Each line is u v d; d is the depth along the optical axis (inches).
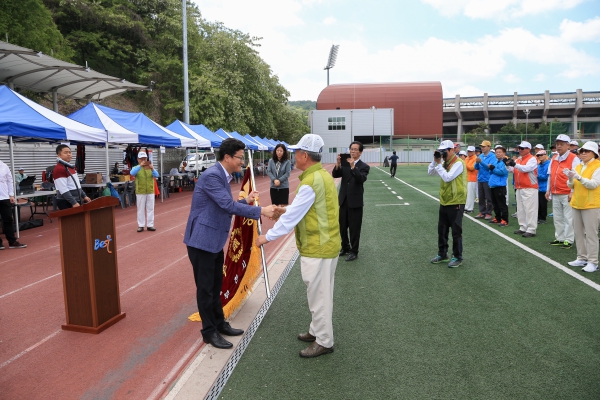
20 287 229.3
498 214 389.7
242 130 1280.8
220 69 1349.7
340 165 274.2
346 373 133.5
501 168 379.2
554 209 303.1
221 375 134.2
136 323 178.7
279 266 264.2
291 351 150.2
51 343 160.4
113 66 1306.6
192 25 1498.5
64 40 1002.7
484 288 212.8
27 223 413.1
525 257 271.1
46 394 125.7
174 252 306.5
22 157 613.9
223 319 166.4
